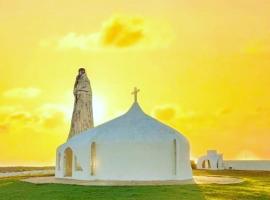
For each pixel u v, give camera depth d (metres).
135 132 38.28
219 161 69.12
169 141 38.09
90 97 50.16
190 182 34.94
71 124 49.56
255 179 39.56
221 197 25.67
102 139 37.97
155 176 37.12
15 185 33.62
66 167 43.28
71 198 25.67
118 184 33.00
